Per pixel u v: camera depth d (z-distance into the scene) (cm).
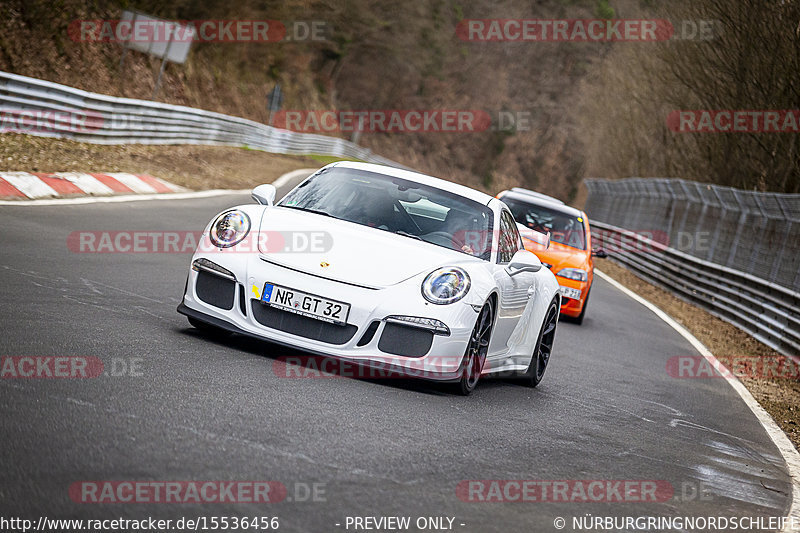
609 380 2033
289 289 1348
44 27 6494
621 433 1469
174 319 1589
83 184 3428
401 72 17350
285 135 10294
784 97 5334
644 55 8112
